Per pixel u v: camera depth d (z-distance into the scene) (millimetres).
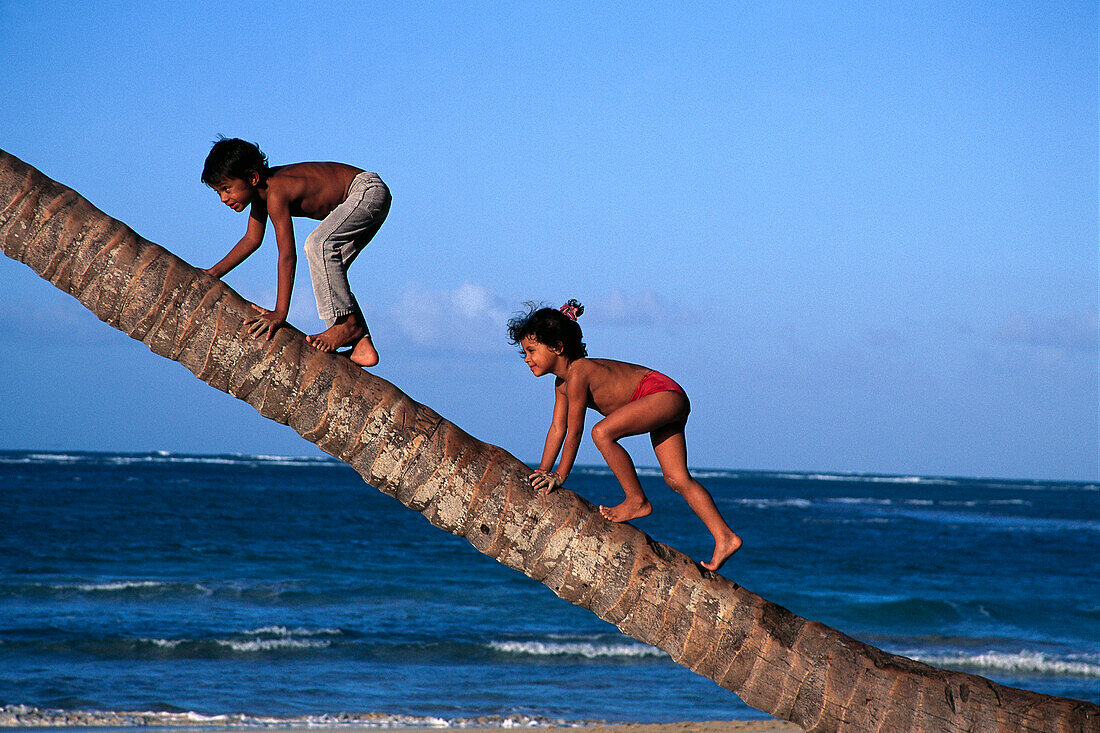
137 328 3492
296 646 16797
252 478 84875
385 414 3439
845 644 3363
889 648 18859
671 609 3363
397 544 35406
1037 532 54781
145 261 3502
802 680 3289
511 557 3416
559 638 18234
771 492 108250
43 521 37562
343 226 4262
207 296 3518
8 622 18125
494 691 14117
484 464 3428
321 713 12445
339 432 3449
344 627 18938
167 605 20828
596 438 4234
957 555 39656
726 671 3344
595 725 12055
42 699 12719
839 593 27234
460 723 12164
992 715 3189
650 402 4266
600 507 4215
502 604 22234
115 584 23047
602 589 3387
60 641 16234
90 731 11172
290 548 33000
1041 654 18219
